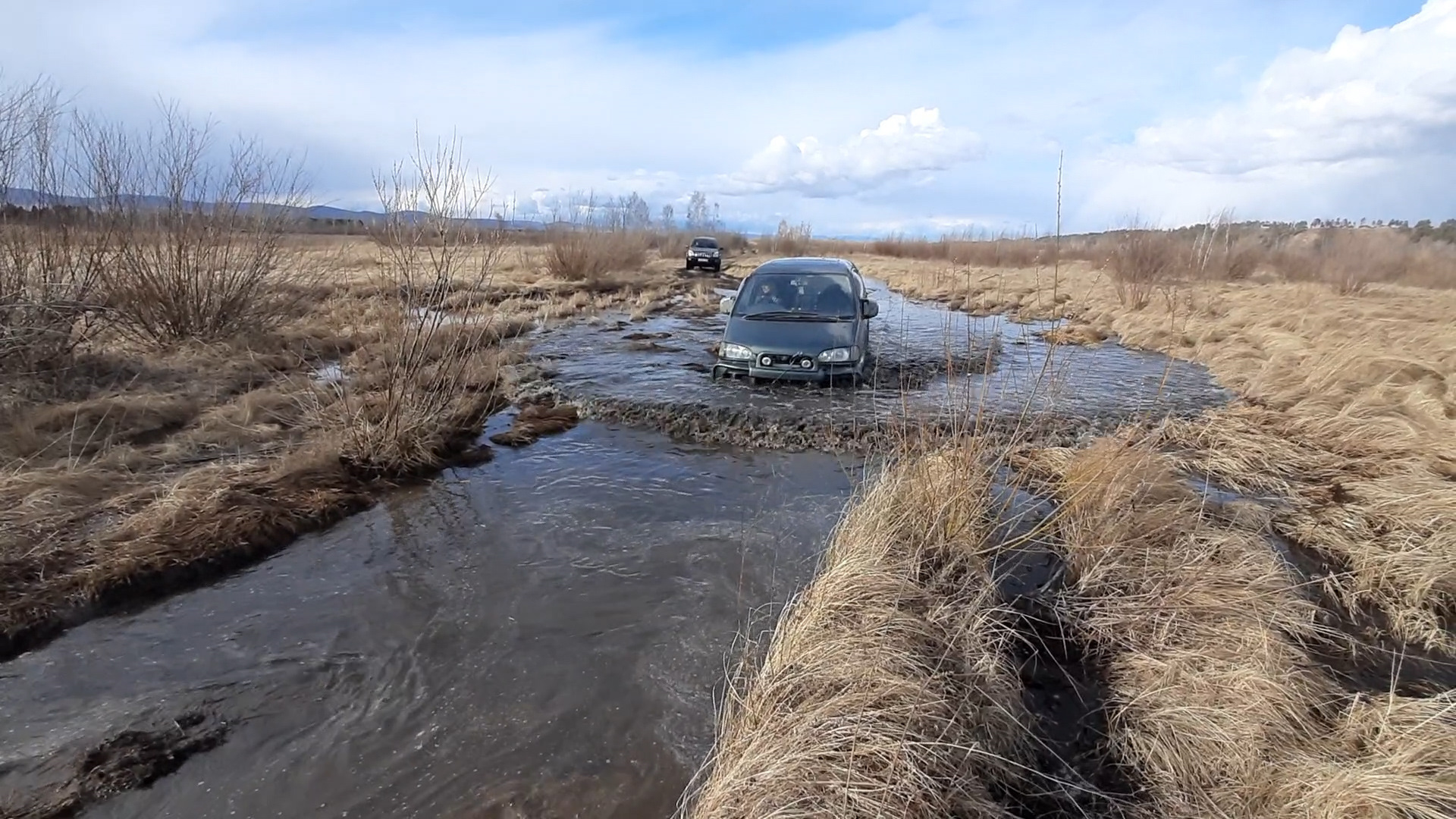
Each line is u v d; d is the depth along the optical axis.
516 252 26.77
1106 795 2.87
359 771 3.00
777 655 3.37
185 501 5.12
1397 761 2.64
